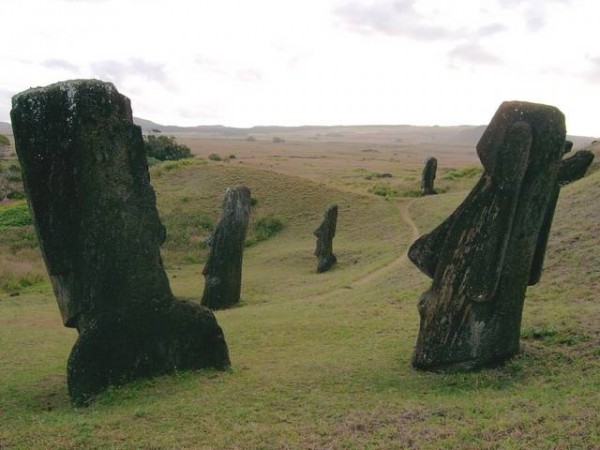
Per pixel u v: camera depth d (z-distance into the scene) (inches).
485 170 385.7
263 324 603.5
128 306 406.9
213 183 1680.6
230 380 404.5
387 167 2866.6
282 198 1568.7
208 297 816.9
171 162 1900.8
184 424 318.7
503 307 391.2
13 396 413.7
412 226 1242.0
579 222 733.9
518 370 383.9
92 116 393.1
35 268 1044.5
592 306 490.3
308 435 293.7
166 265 1163.3
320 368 424.2
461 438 272.7
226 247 818.8
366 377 400.2
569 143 397.7
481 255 384.5
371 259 1053.8
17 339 603.2
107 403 376.2
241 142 6850.4
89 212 396.8
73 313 406.3
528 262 393.7
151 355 410.3
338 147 6309.1
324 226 1057.5
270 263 1163.9
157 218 422.9
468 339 393.1
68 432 311.4
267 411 335.3
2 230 1316.4
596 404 286.0
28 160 386.0
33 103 382.3
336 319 594.6
